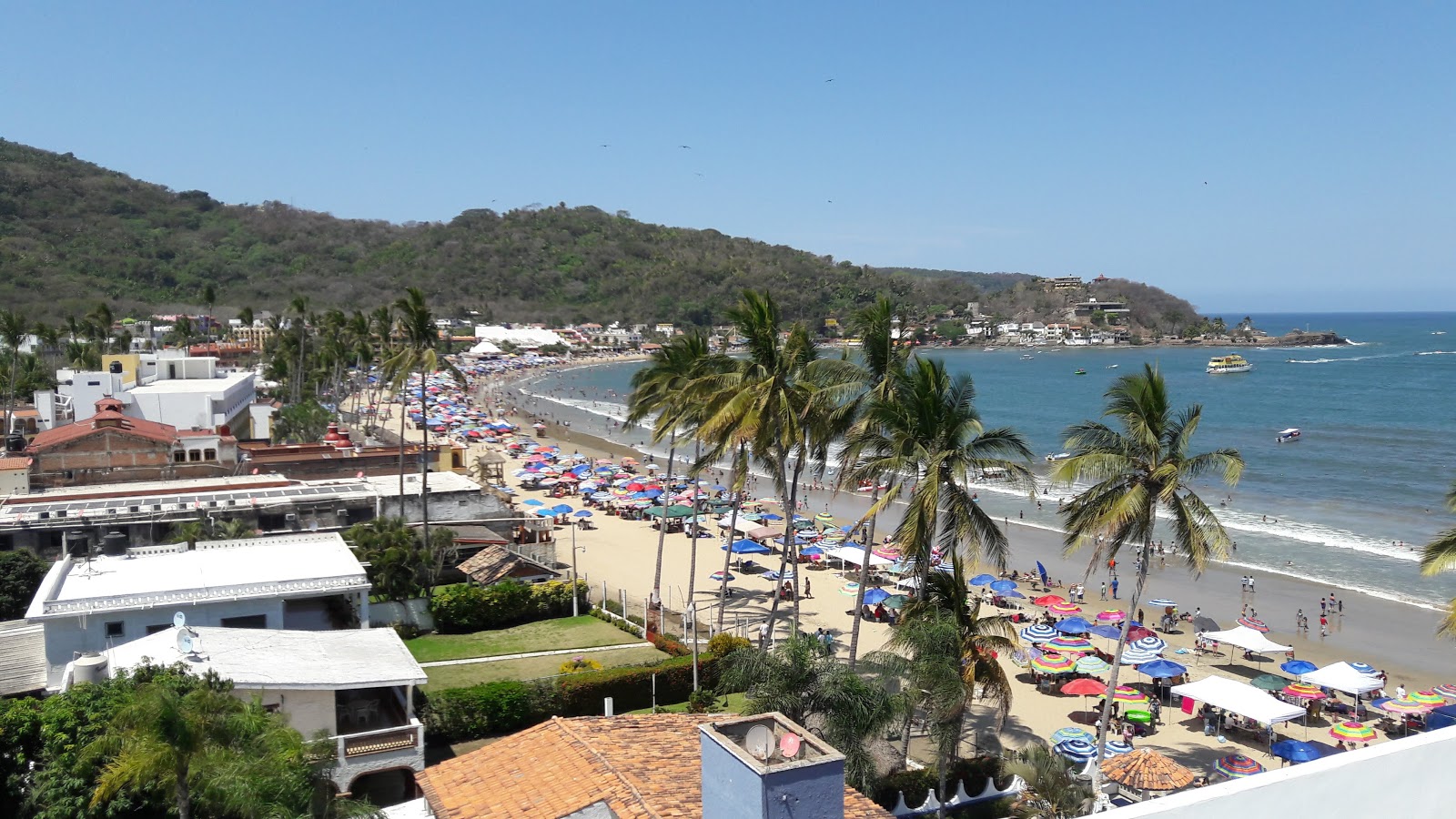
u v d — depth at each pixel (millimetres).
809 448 44031
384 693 30922
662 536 53594
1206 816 9352
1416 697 40312
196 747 18516
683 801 17516
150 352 141500
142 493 53344
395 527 49531
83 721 21734
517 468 108562
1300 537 78562
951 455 33594
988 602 58938
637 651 43594
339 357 143125
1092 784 30953
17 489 57062
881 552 64688
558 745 20688
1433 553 30422
